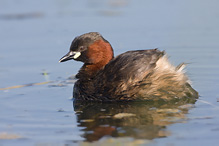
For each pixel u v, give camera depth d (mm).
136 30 21641
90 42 13562
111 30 21641
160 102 12398
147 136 9547
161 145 8984
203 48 18641
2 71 16703
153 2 27469
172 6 26188
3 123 10883
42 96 13656
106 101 12828
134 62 12398
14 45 20016
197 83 14227
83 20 23625
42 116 11477
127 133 9797
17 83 15234
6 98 13414
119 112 11602
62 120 11055
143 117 10992
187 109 11500
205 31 21031
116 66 12672
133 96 12383
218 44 18922
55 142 9461
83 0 28797
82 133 9969
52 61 17969
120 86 12398
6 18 24203
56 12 25406
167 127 10062
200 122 10328
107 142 9289
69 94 13930
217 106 11672
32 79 15734
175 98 12406
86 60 13641
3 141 9609
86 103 12820
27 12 25203
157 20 23203
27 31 21969
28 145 9352
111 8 26281
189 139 9258
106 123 10641
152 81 12188
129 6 26719
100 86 12852
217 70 15688
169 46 19094
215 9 24969
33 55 18672
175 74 12383
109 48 13719
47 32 21719
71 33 21281
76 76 13781
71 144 9305
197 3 26672
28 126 10617
